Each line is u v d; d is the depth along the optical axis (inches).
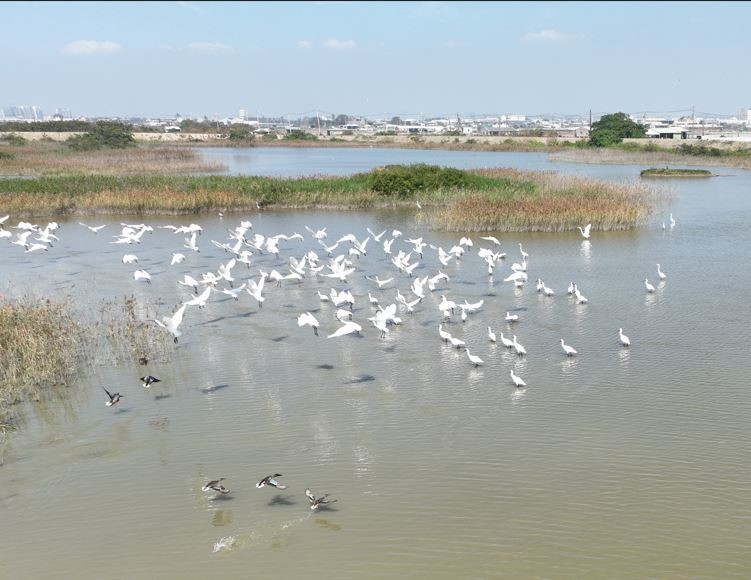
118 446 903.7
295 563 669.3
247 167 5128.0
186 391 1068.5
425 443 890.7
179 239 2345.0
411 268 1708.9
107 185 3186.5
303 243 2278.5
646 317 1396.4
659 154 5541.3
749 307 1451.8
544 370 1125.7
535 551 677.3
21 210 2837.1
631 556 667.4
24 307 1322.6
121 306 1507.1
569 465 829.8
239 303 1547.7
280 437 917.2
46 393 1067.3
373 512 746.8
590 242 2201.0
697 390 1033.5
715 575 639.8
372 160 5999.0
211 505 769.6
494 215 2412.6
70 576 659.4
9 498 789.9
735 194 3334.2
